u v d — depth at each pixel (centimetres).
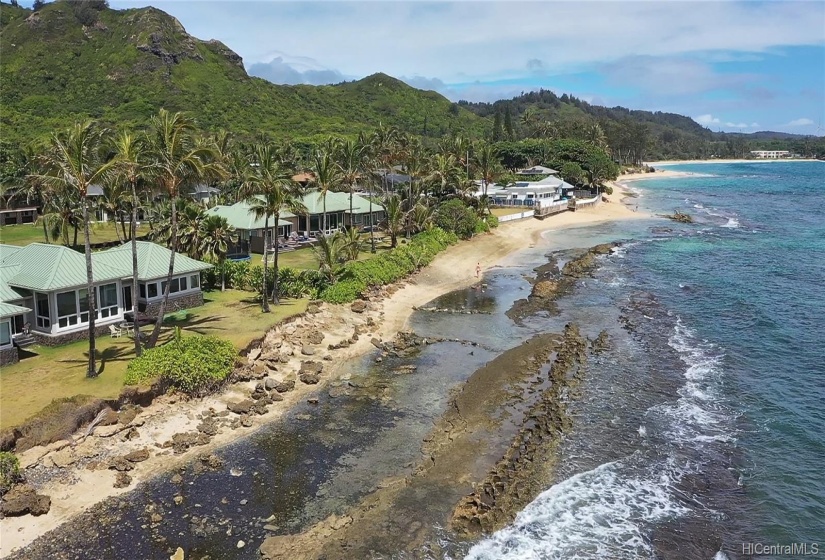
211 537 2392
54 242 7312
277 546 2322
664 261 7988
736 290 6316
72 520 2477
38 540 2353
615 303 5900
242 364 3903
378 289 6097
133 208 3750
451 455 3009
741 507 2602
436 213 8856
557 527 2467
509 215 10862
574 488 2731
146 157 3919
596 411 3500
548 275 7244
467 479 2797
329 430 3316
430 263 7456
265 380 3800
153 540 2366
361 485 2773
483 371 4116
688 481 2792
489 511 2525
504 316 5569
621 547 2353
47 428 2911
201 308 5038
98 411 3114
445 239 8412
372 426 3372
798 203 15125
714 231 10588
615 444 3123
